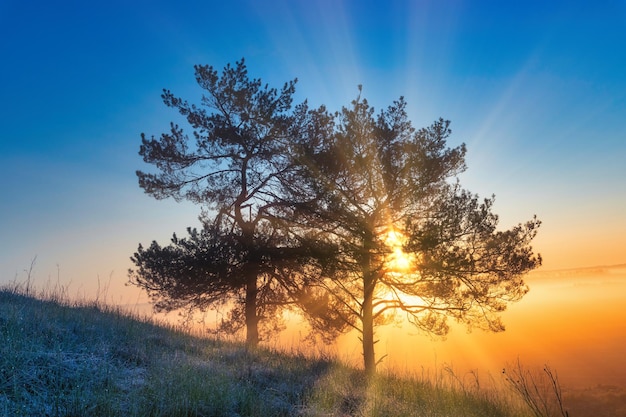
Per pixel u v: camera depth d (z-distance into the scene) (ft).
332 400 24.48
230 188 56.90
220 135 53.83
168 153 55.47
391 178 43.24
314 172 46.37
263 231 53.67
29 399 17.21
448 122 45.09
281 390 24.76
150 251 50.55
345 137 44.86
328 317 51.88
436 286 40.83
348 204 44.14
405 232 40.73
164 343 30.58
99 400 17.60
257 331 54.19
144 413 17.61
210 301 55.01
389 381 33.42
